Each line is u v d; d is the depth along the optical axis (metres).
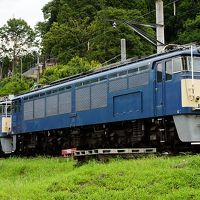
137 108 32.00
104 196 18.50
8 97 52.53
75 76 40.75
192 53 28.59
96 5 102.19
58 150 44.28
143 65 31.56
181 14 93.38
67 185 20.94
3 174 31.27
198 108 28.00
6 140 52.03
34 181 24.98
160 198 17.23
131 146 34.38
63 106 41.16
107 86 35.19
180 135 28.48
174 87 28.83
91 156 29.45
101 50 82.19
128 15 84.44
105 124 36.38
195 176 18.92
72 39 93.56
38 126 45.47
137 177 19.89
